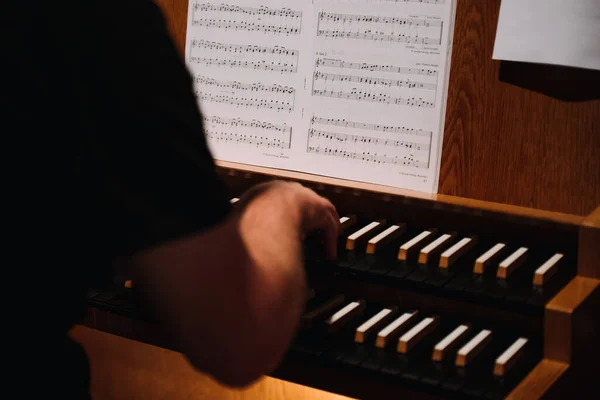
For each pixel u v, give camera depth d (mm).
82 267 806
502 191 1445
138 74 713
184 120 739
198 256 731
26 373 836
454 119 1465
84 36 704
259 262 865
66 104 708
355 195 1503
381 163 1516
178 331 761
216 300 748
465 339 1299
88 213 740
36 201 730
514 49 1360
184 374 2041
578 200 1381
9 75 694
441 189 1492
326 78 1550
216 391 1995
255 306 791
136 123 712
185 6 1707
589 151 1361
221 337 766
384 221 1490
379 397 1231
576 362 1202
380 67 1499
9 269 760
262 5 1610
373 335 1328
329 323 1328
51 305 812
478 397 1143
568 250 1333
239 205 1069
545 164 1402
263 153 1633
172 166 726
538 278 1271
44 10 701
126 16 718
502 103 1424
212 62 1673
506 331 1319
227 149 1673
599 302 1250
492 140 1441
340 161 1553
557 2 1321
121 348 2129
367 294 1431
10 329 800
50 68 703
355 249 1426
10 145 704
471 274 1326
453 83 1457
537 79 1388
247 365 800
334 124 1552
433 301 1373
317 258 1390
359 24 1511
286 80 1596
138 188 723
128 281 1514
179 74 748
